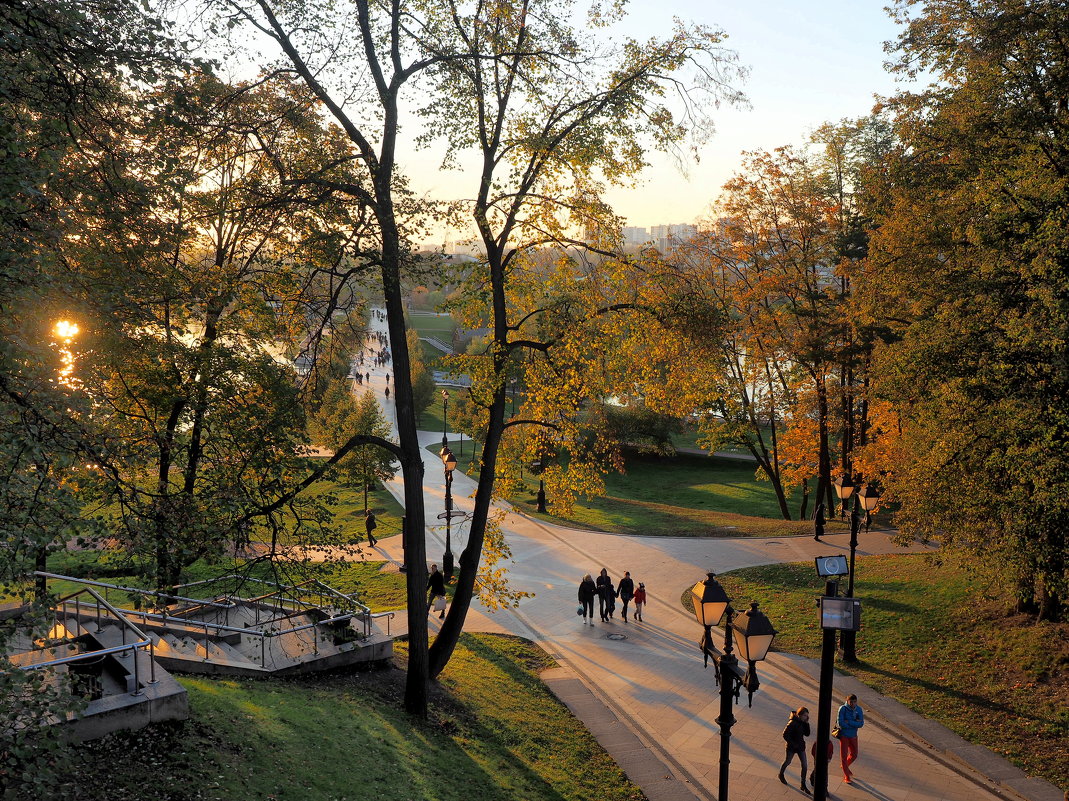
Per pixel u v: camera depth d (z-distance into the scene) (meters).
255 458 10.45
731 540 29.75
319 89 11.66
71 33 6.78
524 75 13.54
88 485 7.48
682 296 13.95
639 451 56.97
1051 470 13.50
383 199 11.63
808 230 30.92
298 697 12.08
